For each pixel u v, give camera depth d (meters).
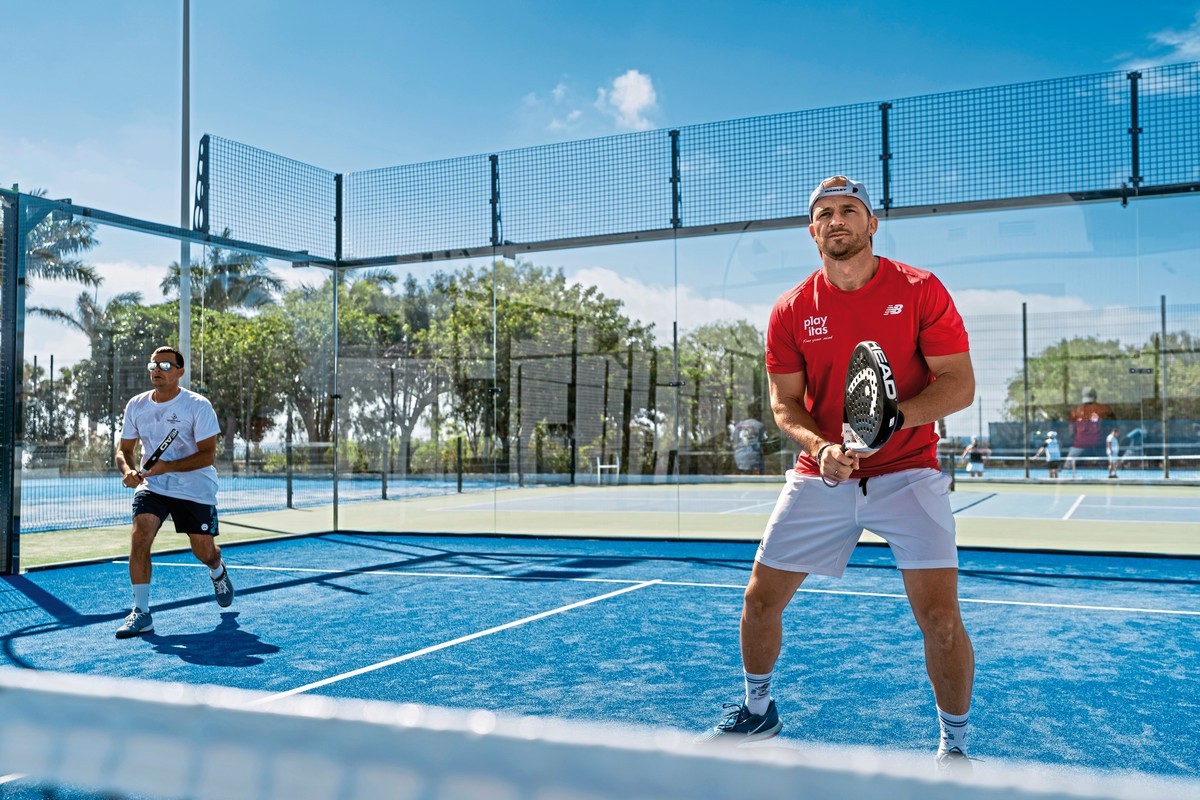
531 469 10.26
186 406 5.55
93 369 9.02
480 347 10.52
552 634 5.10
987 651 4.69
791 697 3.81
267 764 0.62
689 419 9.60
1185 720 3.51
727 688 3.95
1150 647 4.77
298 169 10.74
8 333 7.55
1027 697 3.84
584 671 4.25
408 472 10.75
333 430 10.96
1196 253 8.10
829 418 3.28
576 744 0.58
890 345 3.07
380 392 10.92
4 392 7.52
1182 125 8.16
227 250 9.95
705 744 0.58
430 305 10.74
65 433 8.86
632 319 9.81
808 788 0.54
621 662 4.43
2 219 7.52
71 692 0.70
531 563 8.22
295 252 10.66
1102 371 8.41
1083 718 3.54
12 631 5.30
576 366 10.07
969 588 6.74
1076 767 2.98
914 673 4.21
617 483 9.91
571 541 9.95
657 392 9.73
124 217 8.81
